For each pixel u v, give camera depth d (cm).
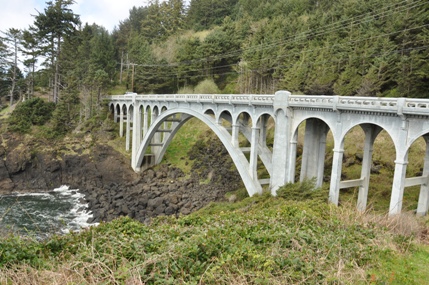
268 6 7994
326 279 877
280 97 2827
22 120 5741
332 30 5166
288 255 993
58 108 5953
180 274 875
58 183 5303
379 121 2162
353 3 5331
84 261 927
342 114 2392
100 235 1175
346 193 2908
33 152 5400
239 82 6312
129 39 9388
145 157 5219
